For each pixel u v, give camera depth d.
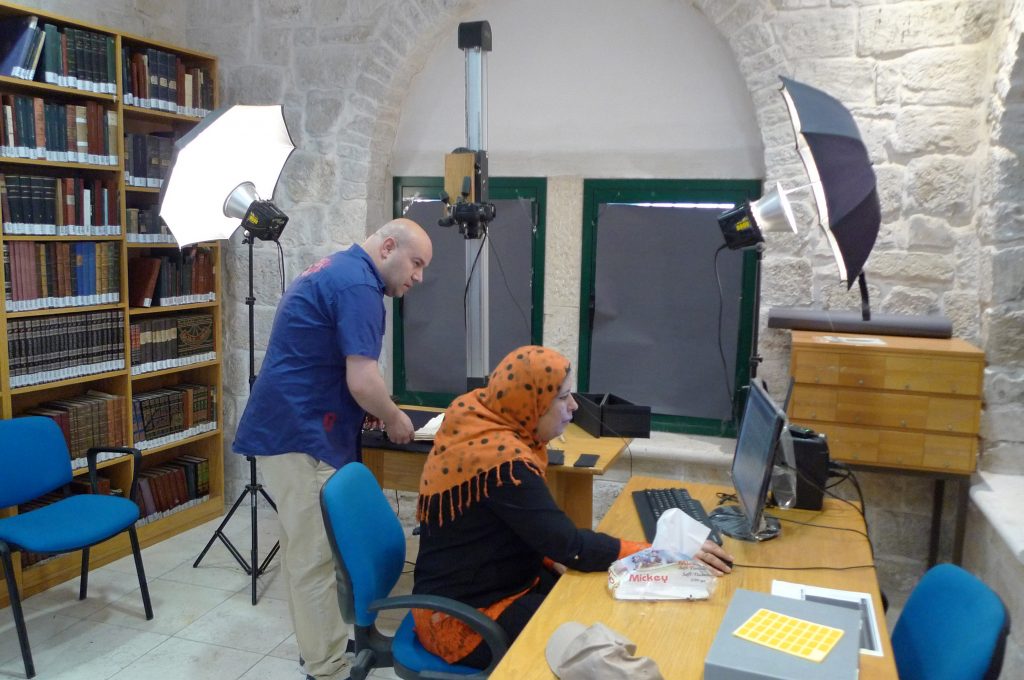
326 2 3.79
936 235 3.08
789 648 1.39
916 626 1.64
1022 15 2.57
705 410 3.76
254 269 4.01
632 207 3.74
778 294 3.28
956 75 2.99
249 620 3.05
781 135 3.22
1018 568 2.46
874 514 3.24
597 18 3.68
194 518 3.96
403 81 3.84
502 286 3.97
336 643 2.65
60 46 3.12
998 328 2.85
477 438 1.90
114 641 2.88
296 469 2.56
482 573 1.89
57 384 3.22
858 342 2.89
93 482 3.17
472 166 3.07
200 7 4.01
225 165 2.94
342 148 3.84
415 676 1.85
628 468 3.64
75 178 3.28
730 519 2.25
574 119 3.78
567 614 1.68
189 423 3.90
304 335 2.54
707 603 1.74
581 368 3.91
